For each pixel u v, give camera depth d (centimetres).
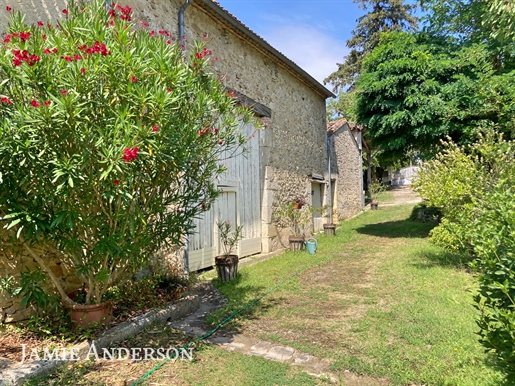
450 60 829
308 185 1095
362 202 1727
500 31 410
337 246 887
